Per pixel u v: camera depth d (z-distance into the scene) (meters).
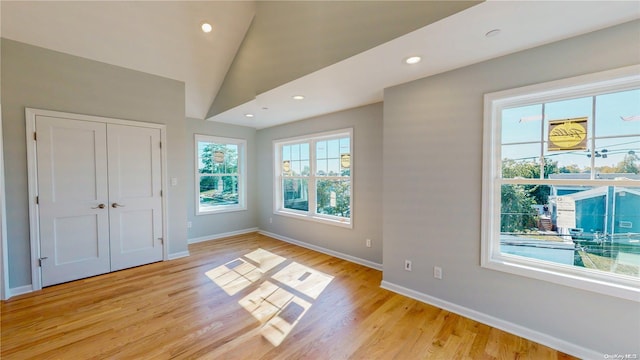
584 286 1.71
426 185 2.44
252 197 5.40
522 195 2.04
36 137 2.66
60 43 2.72
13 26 2.46
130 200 3.28
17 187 2.58
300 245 4.44
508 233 2.11
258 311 2.31
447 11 1.52
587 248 1.81
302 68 2.46
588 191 1.80
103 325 2.09
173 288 2.75
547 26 1.60
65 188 2.84
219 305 2.41
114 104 3.13
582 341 1.73
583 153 1.78
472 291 2.20
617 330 1.62
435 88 2.36
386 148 2.72
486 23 1.57
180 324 2.11
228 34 3.22
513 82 1.95
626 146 1.64
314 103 3.37
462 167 2.22
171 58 3.29
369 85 2.67
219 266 3.41
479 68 2.11
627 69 1.55
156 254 3.52
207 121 4.68
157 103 3.46
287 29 2.61
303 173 4.55
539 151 1.95
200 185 4.71
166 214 3.59
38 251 2.69
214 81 3.81
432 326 2.10
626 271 1.68
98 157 3.03
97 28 2.73
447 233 2.33
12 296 2.55
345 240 3.74
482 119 2.10
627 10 1.44
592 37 1.66
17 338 1.92
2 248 2.48
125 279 2.97
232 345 1.86
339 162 3.94
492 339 1.93
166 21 2.89
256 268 3.35
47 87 2.71
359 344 1.88
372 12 1.89
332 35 2.17
